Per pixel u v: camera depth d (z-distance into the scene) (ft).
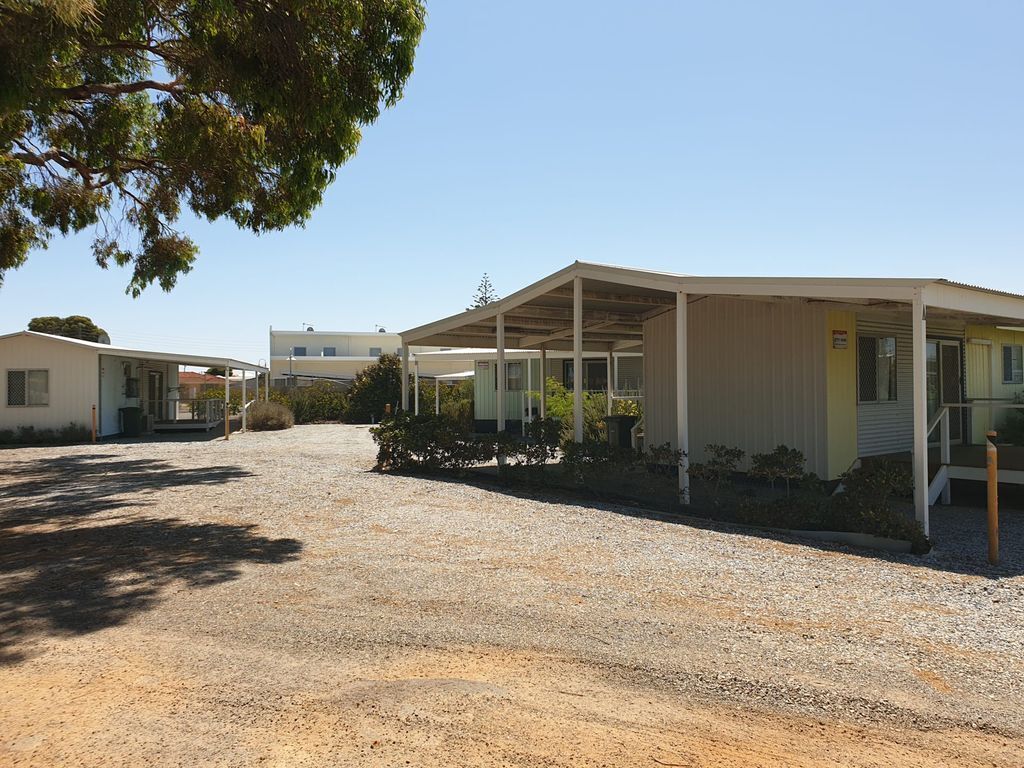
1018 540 24.34
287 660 13.37
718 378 38.09
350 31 26.73
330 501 31.09
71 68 30.91
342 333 153.69
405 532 24.56
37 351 67.62
